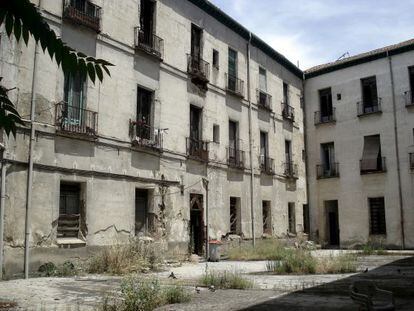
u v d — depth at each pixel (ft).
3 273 41.24
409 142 90.94
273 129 92.99
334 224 102.42
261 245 74.64
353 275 42.65
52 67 48.16
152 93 62.69
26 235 43.24
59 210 48.16
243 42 86.53
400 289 32.68
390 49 95.55
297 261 47.88
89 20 52.65
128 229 55.31
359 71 100.17
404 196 89.81
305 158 105.29
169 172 63.72
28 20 6.84
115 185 54.39
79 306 26.40
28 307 26.37
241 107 83.10
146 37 63.52
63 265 45.83
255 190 83.87
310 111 106.73
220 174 74.84
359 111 98.84
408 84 92.94
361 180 96.12
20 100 44.52
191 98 70.13
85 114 51.26
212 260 65.36
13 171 43.16
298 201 99.14
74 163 49.49
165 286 31.32
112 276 43.42
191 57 70.95
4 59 43.29
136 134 58.44
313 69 107.65
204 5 75.10
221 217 73.67
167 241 61.62
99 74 7.47
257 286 35.83
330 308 25.25
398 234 89.51
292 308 25.48
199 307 26.32
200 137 71.82
